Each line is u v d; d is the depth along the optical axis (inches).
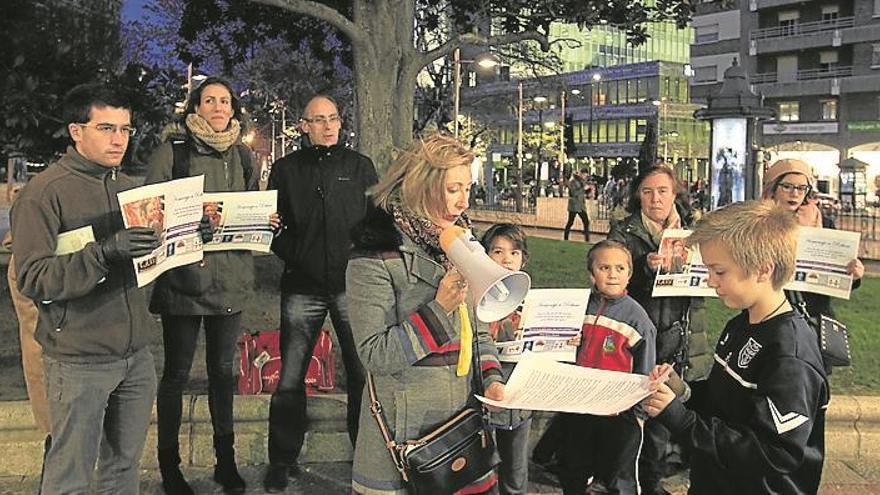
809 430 91.7
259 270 437.7
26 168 359.3
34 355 149.4
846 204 1519.4
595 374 102.0
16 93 296.8
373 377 111.6
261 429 202.4
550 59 652.1
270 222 171.2
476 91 2014.0
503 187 2149.4
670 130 3422.7
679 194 186.5
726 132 948.0
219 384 181.6
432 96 1157.1
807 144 2007.9
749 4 2463.1
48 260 126.3
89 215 134.0
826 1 2310.5
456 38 354.9
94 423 135.9
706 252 98.4
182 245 137.2
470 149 109.7
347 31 332.2
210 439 198.4
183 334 175.5
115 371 137.1
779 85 2373.3
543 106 2524.6
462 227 110.1
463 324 110.6
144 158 306.2
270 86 1224.8
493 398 105.2
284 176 184.5
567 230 847.1
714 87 2581.2
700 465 100.2
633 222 183.6
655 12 364.8
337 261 182.7
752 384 95.8
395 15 341.4
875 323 374.6
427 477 106.4
